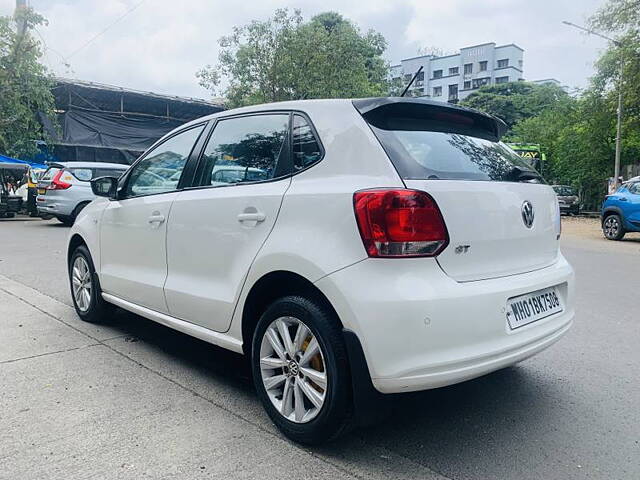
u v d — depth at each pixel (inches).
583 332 199.5
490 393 141.6
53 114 813.9
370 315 96.9
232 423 121.7
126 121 1010.1
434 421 124.7
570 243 537.0
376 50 1250.6
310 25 927.7
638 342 187.0
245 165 131.6
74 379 146.3
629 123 992.9
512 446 113.0
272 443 112.9
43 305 227.3
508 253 114.9
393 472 102.3
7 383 142.6
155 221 153.7
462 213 104.7
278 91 896.9
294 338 114.4
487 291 104.0
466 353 99.5
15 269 313.4
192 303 138.6
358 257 99.9
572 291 134.3
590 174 1196.5
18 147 765.9
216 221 131.4
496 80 3134.8
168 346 176.1
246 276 121.1
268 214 117.6
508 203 115.3
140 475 99.6
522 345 109.7
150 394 137.1
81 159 948.0
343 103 116.3
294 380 113.8
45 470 101.0
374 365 97.4
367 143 108.0
